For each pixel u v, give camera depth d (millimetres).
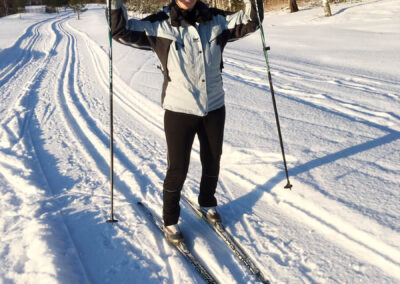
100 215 2982
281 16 21266
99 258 2475
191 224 2824
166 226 2576
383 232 2396
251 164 3631
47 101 7090
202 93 2350
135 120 5582
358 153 3604
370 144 3814
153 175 3682
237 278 2213
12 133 5180
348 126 4426
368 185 2977
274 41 13141
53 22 34656
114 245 2594
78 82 8820
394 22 14375
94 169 3947
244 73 8047
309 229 2611
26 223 2842
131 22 2281
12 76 10266
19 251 2475
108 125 5383
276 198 3033
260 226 2699
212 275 2281
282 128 4484
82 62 12156
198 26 2303
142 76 8227
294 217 2770
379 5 18000
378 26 14109
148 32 2285
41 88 8391
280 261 2320
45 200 3238
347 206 2713
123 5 2201
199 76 2322
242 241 2543
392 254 2242
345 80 7113
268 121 4789
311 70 8195
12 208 3107
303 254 2361
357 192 2889
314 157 3586
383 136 4035
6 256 2432
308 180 3148
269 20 20375
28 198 3287
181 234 2564
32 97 7508
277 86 6758
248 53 10992
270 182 3236
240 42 13492
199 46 2285
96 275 2322
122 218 2928
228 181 3434
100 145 4613
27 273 2254
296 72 8031
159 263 2396
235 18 2381
